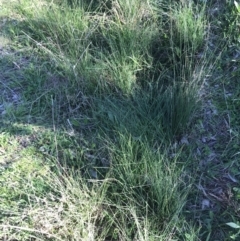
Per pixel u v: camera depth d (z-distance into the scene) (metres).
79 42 1.50
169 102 1.30
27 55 1.55
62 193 1.11
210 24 1.55
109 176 1.17
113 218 1.12
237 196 1.15
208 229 1.11
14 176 1.23
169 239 1.05
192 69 1.42
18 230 1.12
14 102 1.43
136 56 1.44
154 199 1.12
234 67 1.45
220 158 1.26
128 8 1.53
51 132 1.33
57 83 1.45
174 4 1.58
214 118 1.34
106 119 1.32
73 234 1.07
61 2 1.68
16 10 1.70
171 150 1.26
